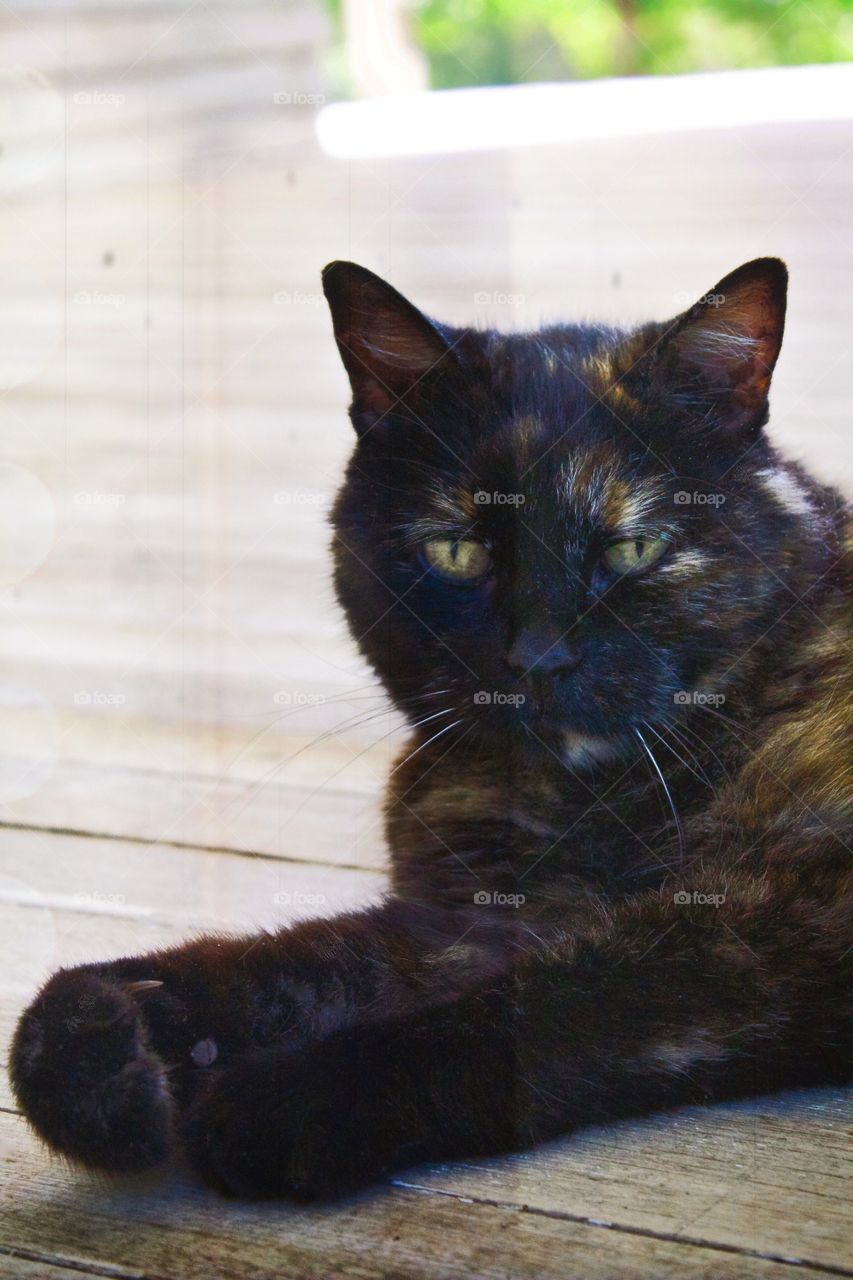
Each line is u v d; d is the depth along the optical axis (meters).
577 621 0.68
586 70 1.41
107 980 0.62
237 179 1.29
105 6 1.29
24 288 1.28
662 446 0.68
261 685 0.92
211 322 1.25
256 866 0.76
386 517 0.70
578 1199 0.59
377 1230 0.58
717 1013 0.63
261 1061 0.61
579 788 0.69
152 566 1.08
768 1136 0.62
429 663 0.70
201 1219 0.59
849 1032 0.63
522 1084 0.61
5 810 0.82
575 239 1.15
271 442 1.14
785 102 1.13
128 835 0.79
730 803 0.67
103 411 1.21
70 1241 0.58
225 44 1.30
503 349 0.71
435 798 0.70
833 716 0.68
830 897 0.64
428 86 1.33
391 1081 0.60
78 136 1.30
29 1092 0.60
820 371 0.92
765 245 1.08
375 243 1.22
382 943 0.64
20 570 1.11
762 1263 0.57
